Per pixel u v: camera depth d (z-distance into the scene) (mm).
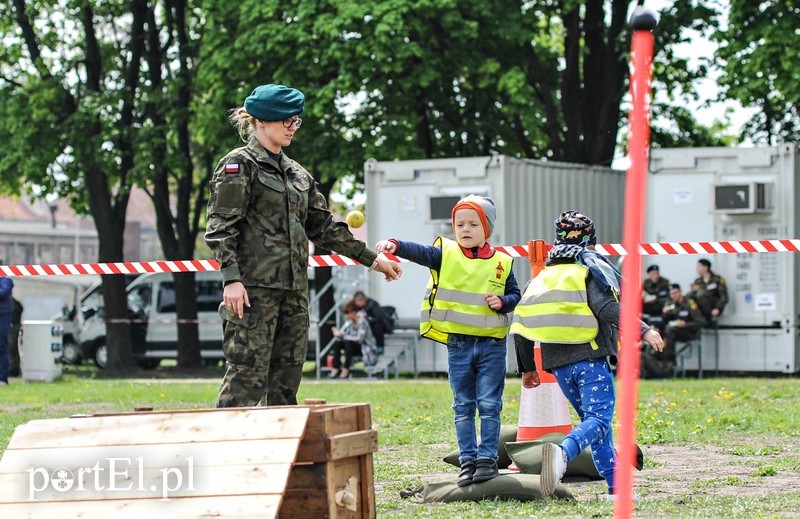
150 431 7258
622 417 5434
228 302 8445
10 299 27031
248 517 6840
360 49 30906
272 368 8742
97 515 7121
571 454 9000
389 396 20688
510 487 9523
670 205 27641
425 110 34375
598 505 9172
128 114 36125
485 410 9695
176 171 35906
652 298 27188
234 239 8531
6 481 7285
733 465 11836
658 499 9539
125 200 36562
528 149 35281
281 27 31656
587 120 34625
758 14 30359
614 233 32031
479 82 32781
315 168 33406
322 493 7195
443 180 27812
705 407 17719
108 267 18172
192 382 27656
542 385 11242
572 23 33938
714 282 27109
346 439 7359
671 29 34438
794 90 29562
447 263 9664
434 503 9555
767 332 27062
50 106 35438
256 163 8648
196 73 35031
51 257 99500
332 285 34219
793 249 15969
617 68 34438
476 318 9609
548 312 9352
